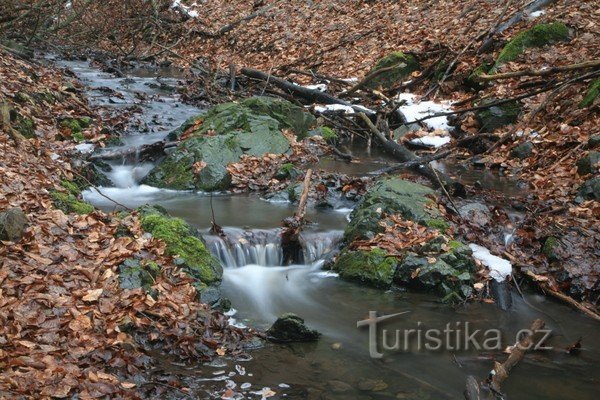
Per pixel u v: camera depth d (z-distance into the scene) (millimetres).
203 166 10477
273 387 5289
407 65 15375
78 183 9586
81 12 19844
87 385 4754
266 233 8195
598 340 6504
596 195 9078
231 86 16453
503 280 7441
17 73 12922
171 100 15586
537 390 5508
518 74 11781
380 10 19719
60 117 11836
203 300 6598
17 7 17438
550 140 11188
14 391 4473
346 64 17250
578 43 13562
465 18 16734
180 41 22844
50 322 5398
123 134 12586
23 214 6730
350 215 8953
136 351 5445
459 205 8906
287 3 22875
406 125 13227
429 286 7324
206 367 5523
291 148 11961
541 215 8805
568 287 7453
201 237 7715
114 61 20234
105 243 6918
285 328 6121
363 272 7582
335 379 5496
